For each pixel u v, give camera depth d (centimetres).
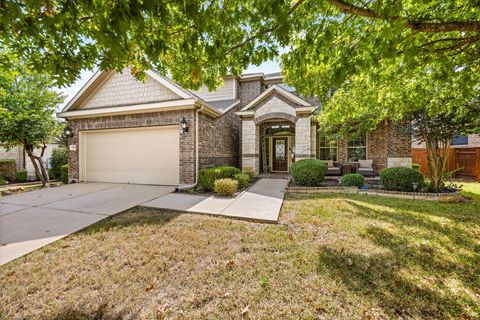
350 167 1051
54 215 473
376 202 566
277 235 364
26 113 906
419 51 293
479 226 396
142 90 869
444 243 332
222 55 316
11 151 1366
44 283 242
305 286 235
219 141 1033
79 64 261
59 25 201
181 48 308
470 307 208
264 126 1239
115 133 909
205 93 1370
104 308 207
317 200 592
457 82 420
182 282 243
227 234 369
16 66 318
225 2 253
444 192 652
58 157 1366
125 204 560
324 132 1016
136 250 314
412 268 269
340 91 593
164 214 486
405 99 519
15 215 475
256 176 1070
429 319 195
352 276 252
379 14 201
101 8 180
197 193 700
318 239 348
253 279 247
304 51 313
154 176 862
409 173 670
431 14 286
